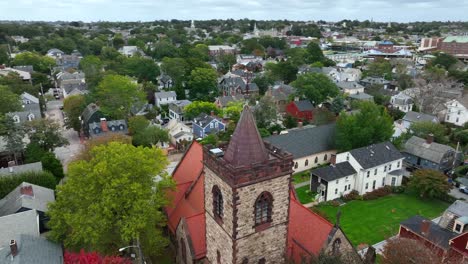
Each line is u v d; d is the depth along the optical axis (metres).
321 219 34.12
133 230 37.25
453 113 115.19
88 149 68.69
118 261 36.56
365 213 61.16
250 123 26.67
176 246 42.91
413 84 150.00
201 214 38.78
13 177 58.59
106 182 39.00
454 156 78.88
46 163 68.81
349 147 77.69
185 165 50.22
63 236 43.38
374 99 133.12
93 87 132.50
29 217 45.50
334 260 29.14
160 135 89.69
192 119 112.75
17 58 189.38
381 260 39.91
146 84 146.50
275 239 30.45
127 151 43.03
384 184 71.62
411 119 104.19
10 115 86.31
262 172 27.06
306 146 78.94
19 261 36.03
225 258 30.44
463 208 51.16
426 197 67.25
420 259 35.97
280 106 123.38
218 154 29.58
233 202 26.61
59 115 123.25
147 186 41.03
